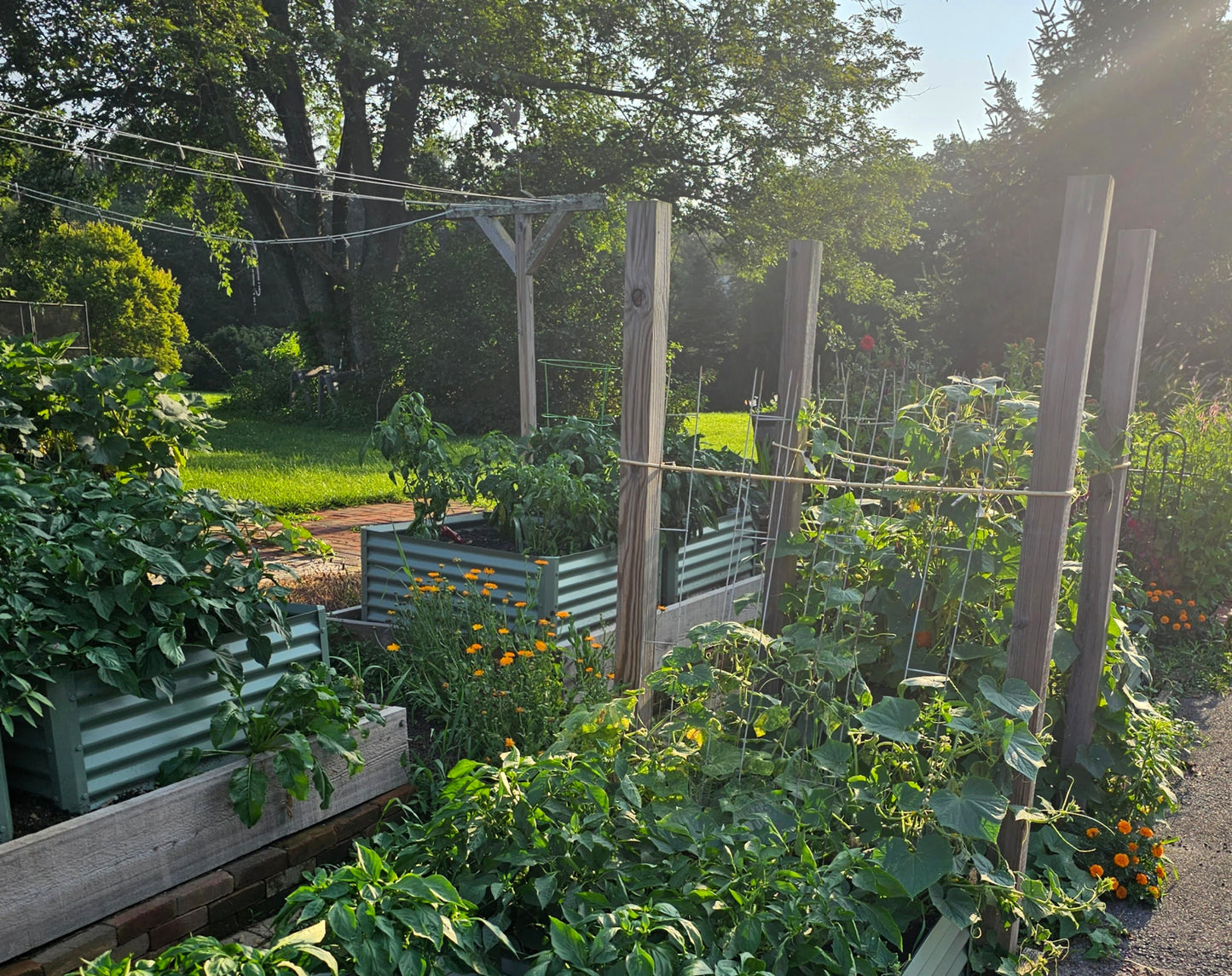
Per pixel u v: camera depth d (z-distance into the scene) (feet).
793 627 10.43
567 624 13.85
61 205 57.26
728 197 68.69
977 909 8.56
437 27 56.65
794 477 10.64
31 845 7.20
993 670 10.33
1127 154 45.16
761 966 6.47
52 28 51.83
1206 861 11.47
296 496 30.22
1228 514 20.36
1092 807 11.62
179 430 11.04
